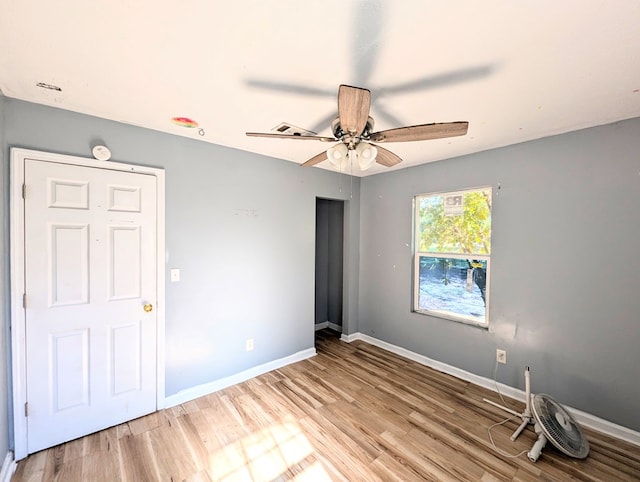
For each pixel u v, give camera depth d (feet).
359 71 4.75
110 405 6.86
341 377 9.56
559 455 6.17
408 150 8.96
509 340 8.49
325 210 14.66
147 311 7.28
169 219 7.70
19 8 3.44
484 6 3.37
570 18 3.53
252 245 9.43
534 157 7.94
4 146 5.62
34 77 5.01
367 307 12.82
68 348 6.33
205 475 5.55
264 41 4.06
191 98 5.74
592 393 7.07
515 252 8.34
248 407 7.80
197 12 3.52
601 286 6.93
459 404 8.03
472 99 5.66
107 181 6.74
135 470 5.63
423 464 5.88
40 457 5.88
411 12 3.48
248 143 8.50
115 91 5.50
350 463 5.89
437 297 10.48
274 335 10.12
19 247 5.77
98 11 3.51
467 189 9.41
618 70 4.65
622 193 6.63
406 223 11.21
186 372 8.07
